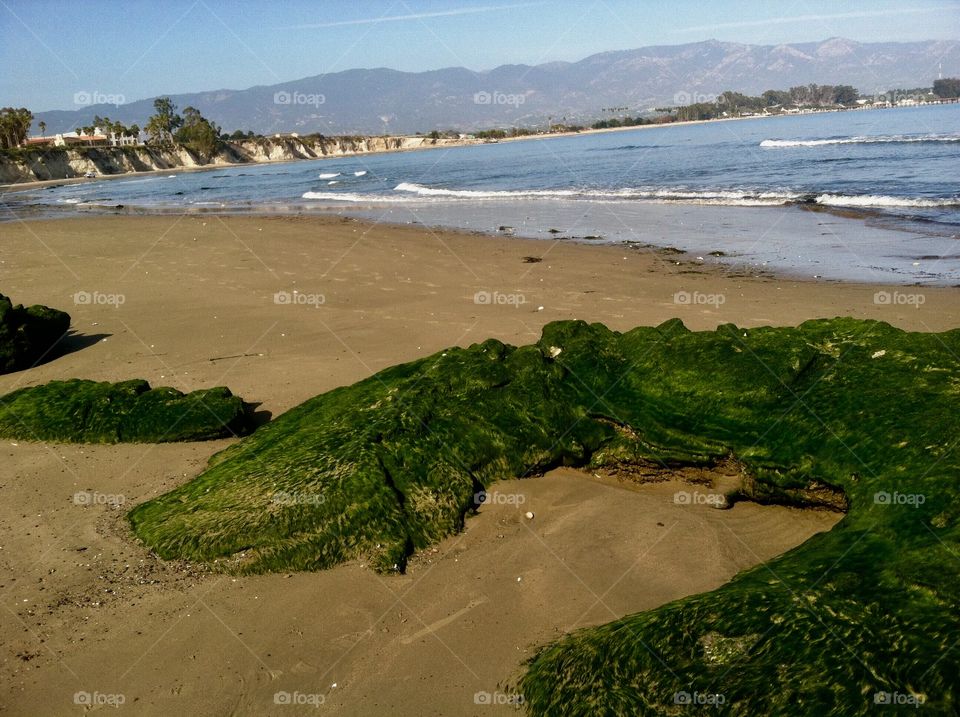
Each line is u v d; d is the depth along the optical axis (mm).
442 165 74688
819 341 7906
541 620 5770
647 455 7629
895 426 6453
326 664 5438
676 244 21469
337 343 12984
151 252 24062
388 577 6375
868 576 4895
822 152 47719
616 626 5168
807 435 6938
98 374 12047
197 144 139625
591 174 48250
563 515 7246
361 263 20531
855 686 4094
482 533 6996
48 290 18688
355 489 6871
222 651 5613
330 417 8562
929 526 5238
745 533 6738
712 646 4656
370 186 53062
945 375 6859
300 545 6562
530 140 145875
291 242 24812
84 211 44750
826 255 18688
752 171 40156
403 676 5289
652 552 6547
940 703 3854
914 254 18094
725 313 14016
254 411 10188
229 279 19000
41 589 6422
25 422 9594
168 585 6391
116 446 9266
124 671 5469
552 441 7977
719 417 7547
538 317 14211
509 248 22219
